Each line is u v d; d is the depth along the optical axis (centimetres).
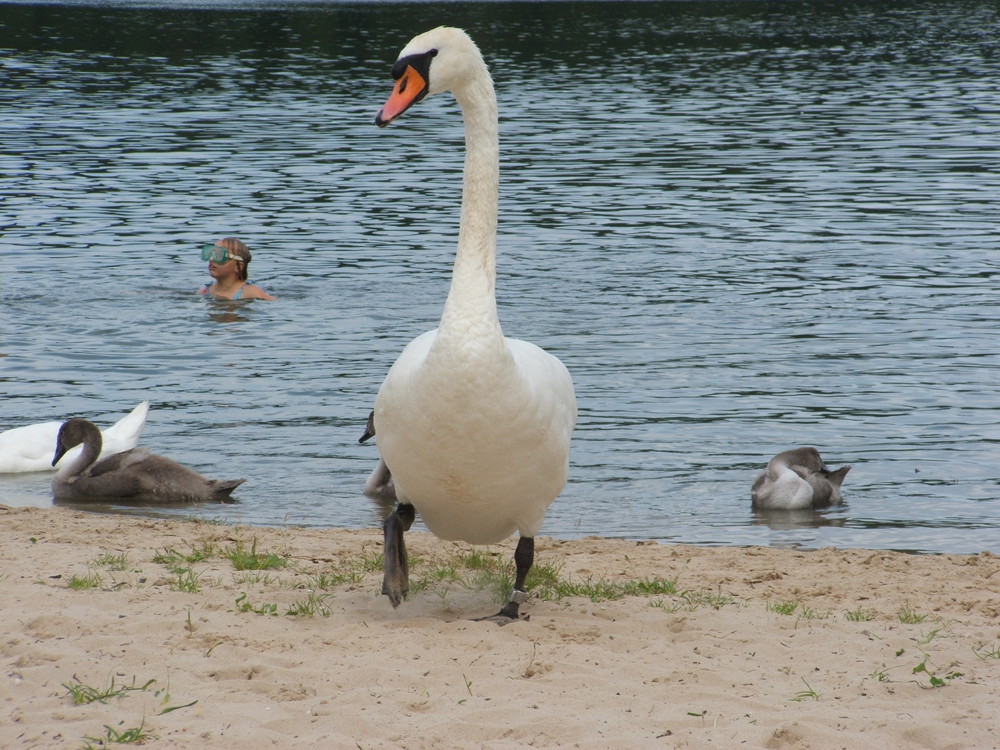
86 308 2002
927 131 3888
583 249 2394
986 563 988
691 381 1641
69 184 3016
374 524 1188
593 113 4312
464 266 709
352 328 1912
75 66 5569
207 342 1833
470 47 735
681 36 7062
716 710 634
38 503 1275
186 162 3341
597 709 630
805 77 5366
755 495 1234
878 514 1219
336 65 5775
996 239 2481
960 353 1755
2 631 725
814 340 1820
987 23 7806
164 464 1280
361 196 2914
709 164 3344
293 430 1472
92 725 591
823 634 770
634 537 1146
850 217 2694
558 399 748
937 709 645
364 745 576
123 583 833
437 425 698
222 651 702
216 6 8675
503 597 848
